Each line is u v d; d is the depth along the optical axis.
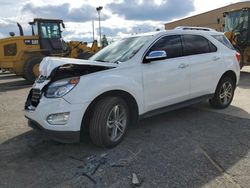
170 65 5.38
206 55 6.15
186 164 4.00
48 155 4.45
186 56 5.76
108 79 4.52
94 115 4.44
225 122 5.79
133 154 4.38
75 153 4.48
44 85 4.48
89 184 3.57
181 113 6.48
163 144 4.73
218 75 6.41
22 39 14.14
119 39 5.99
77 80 4.29
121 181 3.61
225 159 4.12
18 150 4.68
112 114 4.59
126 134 5.14
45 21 14.89
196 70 5.88
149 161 4.12
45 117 4.33
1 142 5.05
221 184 3.47
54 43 15.17
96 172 3.85
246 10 14.11
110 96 4.60
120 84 4.62
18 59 14.05
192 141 4.82
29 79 13.48
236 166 3.91
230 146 4.57
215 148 4.50
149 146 4.66
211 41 6.39
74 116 4.23
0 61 13.86
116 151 4.50
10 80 14.96
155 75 5.14
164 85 5.32
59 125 4.25
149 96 5.12
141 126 5.66
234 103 7.36
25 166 4.11
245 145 4.60
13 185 3.62
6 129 5.77
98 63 4.65
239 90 9.19
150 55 4.98
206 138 4.94
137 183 3.54
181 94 5.67
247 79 11.90
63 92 4.25
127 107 4.85
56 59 4.73
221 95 6.67
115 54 5.34
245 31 14.13
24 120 6.41
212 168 3.87
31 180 3.72
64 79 4.39
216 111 6.61
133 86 4.82
